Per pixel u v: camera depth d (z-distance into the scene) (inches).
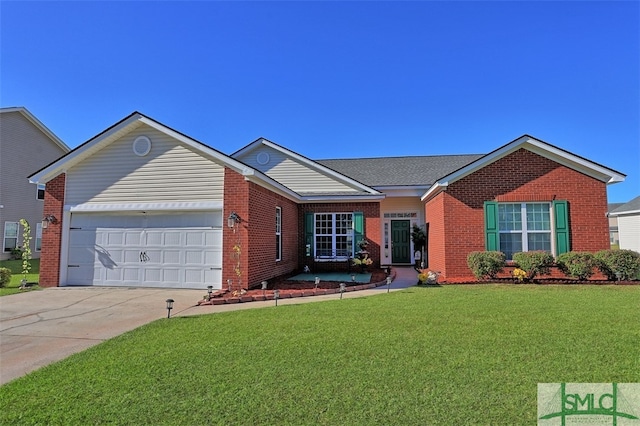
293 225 634.2
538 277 469.4
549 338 209.0
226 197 435.8
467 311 285.3
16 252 938.1
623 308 289.9
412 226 742.5
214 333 233.5
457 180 499.8
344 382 152.3
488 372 160.4
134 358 187.8
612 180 474.3
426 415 124.7
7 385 157.0
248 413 127.9
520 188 488.4
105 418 126.3
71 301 362.3
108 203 460.1
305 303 341.1
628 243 999.0
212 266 437.7
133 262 456.4
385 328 236.7
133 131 464.4
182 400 138.6
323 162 917.2
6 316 298.0
